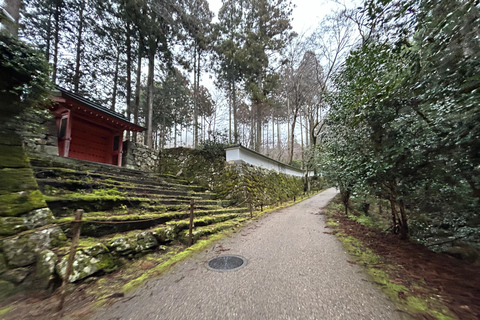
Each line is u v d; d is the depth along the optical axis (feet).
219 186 32.68
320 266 10.03
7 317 6.12
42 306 6.70
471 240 9.64
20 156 10.93
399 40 8.55
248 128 91.45
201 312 6.43
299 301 6.97
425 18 7.53
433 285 7.77
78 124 28.66
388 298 7.04
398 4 7.79
